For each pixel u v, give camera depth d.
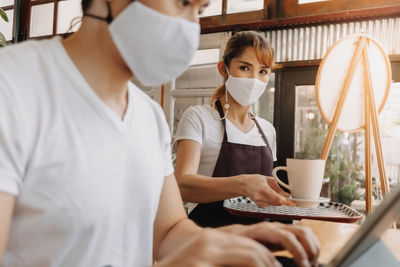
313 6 2.67
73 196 0.55
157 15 0.58
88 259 0.59
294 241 0.60
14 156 0.50
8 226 0.50
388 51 2.54
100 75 0.62
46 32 3.74
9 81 0.51
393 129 3.12
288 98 2.90
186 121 1.60
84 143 0.57
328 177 3.79
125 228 0.67
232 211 1.13
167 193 0.87
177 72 0.65
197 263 0.43
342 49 1.95
